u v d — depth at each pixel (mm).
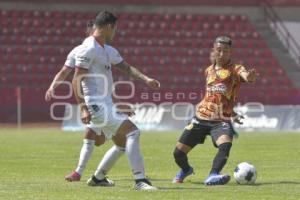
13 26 118688
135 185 28766
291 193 27797
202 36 122250
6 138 69688
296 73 116812
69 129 89000
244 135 76000
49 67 112438
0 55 113062
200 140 32531
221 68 32406
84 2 125062
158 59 116812
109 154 30156
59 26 120000
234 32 123750
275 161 45250
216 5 128500
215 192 27922
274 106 90312
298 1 127562
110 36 29953
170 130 87250
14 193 27516
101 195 26734
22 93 98688
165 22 123938
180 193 27469
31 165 42188
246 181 31266
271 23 125938
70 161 45031
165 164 42938
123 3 126125
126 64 29922
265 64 118125
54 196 26531
